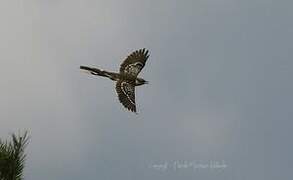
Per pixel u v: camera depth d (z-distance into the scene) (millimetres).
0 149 14359
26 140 14594
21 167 14289
